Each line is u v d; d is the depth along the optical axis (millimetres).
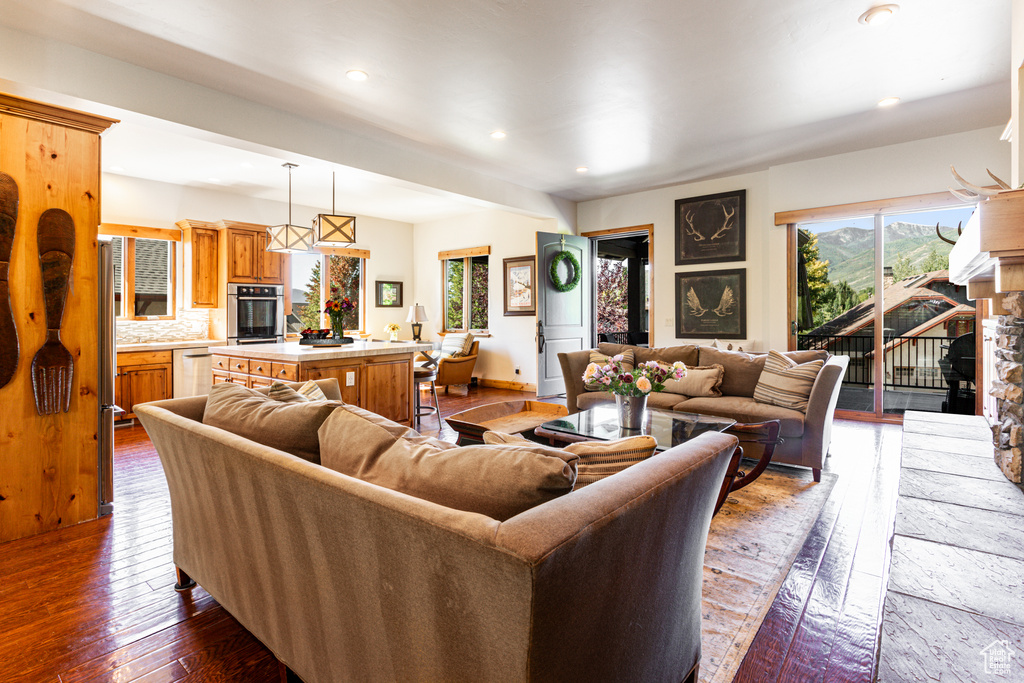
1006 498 1802
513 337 7672
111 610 1930
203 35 2830
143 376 5395
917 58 3152
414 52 3037
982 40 2939
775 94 3654
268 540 1384
